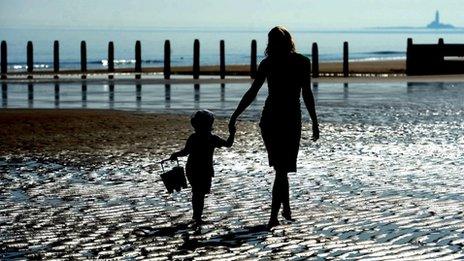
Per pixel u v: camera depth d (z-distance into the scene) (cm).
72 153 1959
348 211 1253
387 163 1791
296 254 986
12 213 1244
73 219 1201
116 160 1844
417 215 1216
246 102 1241
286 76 1228
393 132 2464
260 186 1488
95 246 1033
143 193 1422
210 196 1388
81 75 7012
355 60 11588
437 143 2170
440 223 1157
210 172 1197
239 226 1157
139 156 1912
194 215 1184
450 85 5328
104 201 1347
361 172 1655
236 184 1509
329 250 1004
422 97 4147
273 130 1209
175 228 1143
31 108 3338
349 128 2584
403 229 1120
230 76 7006
